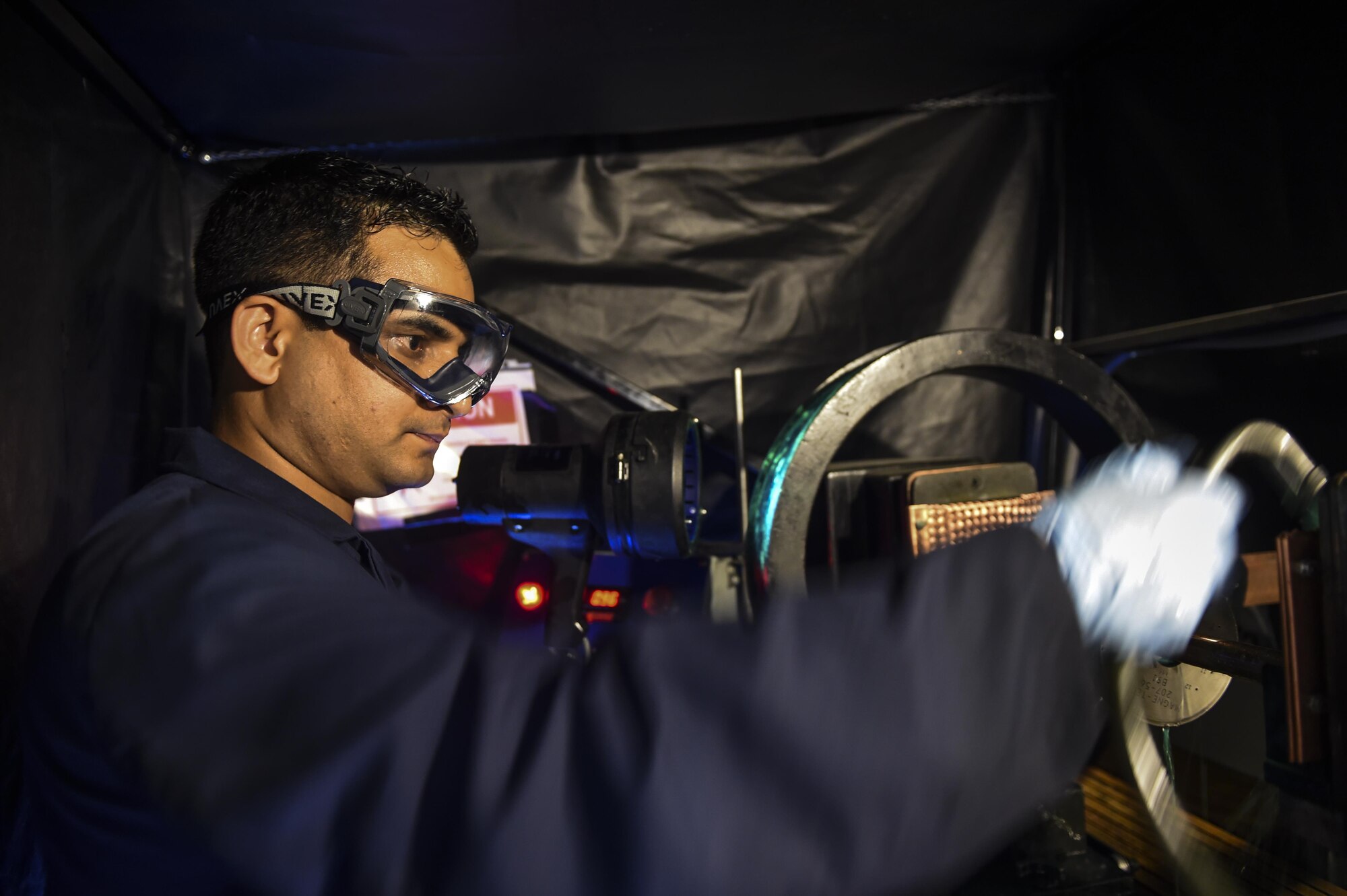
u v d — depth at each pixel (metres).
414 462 0.87
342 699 0.46
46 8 1.16
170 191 1.67
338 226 0.80
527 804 0.42
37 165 1.17
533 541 1.35
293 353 0.80
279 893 0.43
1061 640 0.46
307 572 0.55
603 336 1.84
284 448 0.82
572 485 1.26
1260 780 1.46
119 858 0.56
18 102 1.13
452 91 1.55
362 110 1.62
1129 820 1.42
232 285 0.82
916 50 1.55
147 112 1.52
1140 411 1.31
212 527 0.60
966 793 0.43
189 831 0.45
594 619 1.63
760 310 1.86
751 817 0.42
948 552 0.48
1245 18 1.43
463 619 1.59
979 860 0.44
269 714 0.46
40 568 1.15
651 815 0.41
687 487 1.28
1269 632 1.43
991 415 1.90
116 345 1.43
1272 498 1.43
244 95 1.54
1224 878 0.81
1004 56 1.68
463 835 0.42
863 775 0.42
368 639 0.49
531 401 1.82
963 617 0.46
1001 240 1.88
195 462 0.77
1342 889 1.15
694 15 1.34
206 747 0.46
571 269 1.83
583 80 1.53
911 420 1.90
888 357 1.25
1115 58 1.71
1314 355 1.36
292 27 1.32
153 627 0.52
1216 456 0.94
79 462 1.29
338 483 0.85
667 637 0.47
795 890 0.41
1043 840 1.24
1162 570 0.54
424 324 0.82
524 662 0.50
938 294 1.88
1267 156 1.41
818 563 1.46
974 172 1.87
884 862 0.42
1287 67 1.36
